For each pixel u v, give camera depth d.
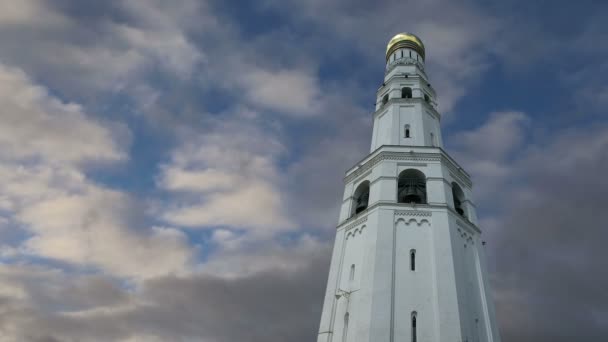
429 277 37.72
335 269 43.25
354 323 37.09
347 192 49.50
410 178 46.59
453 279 36.94
